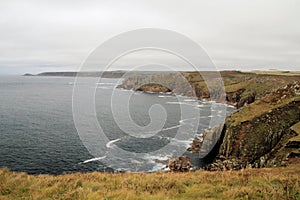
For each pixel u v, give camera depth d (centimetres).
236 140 4575
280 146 3997
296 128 4172
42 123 6912
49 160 4084
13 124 6788
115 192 1029
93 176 1370
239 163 4103
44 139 5300
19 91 17588
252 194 980
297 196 937
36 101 12044
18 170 3691
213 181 1220
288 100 5288
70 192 1038
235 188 1055
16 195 1062
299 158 2848
